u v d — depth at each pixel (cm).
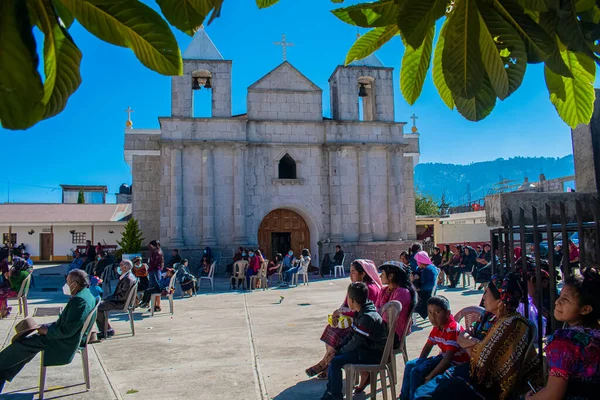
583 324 365
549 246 515
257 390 677
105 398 649
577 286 367
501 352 428
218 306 1502
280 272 2159
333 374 584
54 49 159
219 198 2623
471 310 612
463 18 211
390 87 2898
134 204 2814
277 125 2745
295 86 2802
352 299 610
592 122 636
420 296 996
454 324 538
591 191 634
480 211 3653
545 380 464
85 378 687
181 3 195
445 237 3453
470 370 453
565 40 213
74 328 644
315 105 2811
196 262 2525
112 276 2277
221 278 2469
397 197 2800
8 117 144
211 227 2572
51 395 661
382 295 732
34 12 152
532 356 439
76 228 4325
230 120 2650
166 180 2586
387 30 267
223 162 2644
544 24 217
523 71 220
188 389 684
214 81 2697
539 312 511
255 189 2683
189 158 2614
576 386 342
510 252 564
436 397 441
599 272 391
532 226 566
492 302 450
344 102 2830
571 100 277
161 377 741
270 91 2762
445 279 2006
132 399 645
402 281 702
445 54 217
